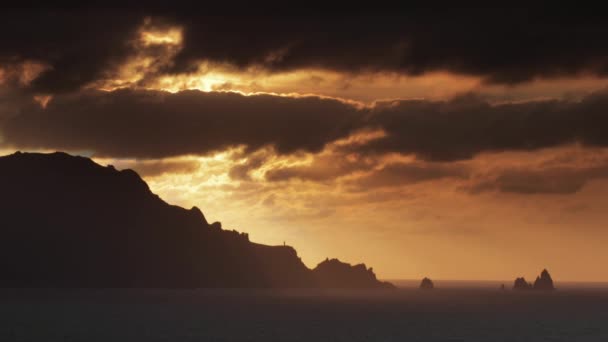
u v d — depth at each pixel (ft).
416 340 558.97
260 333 582.76
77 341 518.37
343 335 580.71
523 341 566.36
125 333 570.05
